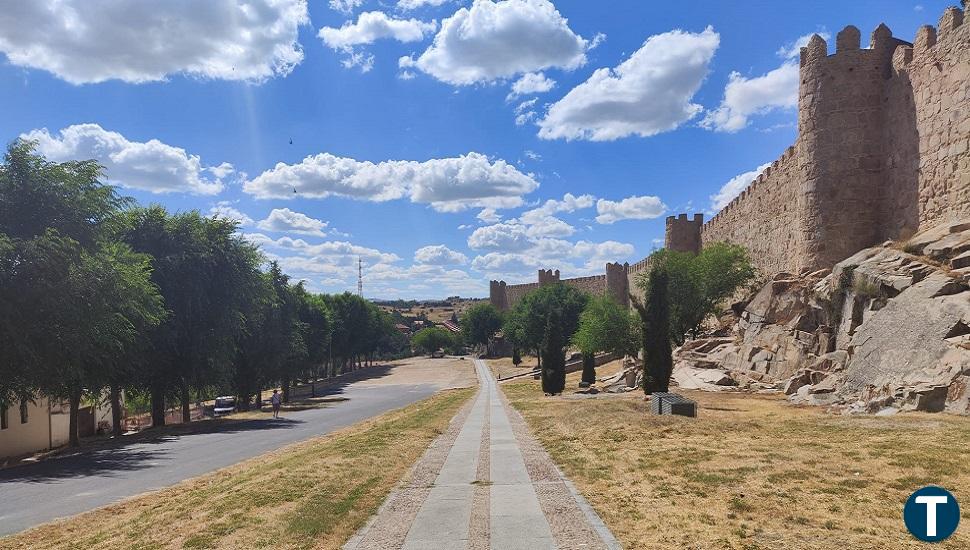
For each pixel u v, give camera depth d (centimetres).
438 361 12975
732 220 5397
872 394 1888
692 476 1094
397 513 959
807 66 3281
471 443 1739
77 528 1076
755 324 3428
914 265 2298
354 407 4728
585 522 854
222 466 1808
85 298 2258
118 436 3234
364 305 10750
